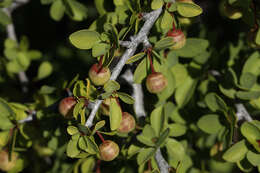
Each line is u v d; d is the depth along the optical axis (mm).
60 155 404
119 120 304
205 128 345
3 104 341
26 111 361
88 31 300
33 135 357
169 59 344
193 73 359
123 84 379
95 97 305
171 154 338
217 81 363
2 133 348
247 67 351
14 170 360
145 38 310
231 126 330
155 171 322
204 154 383
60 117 351
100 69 302
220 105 338
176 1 324
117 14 323
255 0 335
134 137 340
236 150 322
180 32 323
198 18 380
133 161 377
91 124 301
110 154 308
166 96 344
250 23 338
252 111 376
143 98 369
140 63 319
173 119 363
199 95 367
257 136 320
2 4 383
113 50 301
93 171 381
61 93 366
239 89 353
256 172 390
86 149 301
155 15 311
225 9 341
